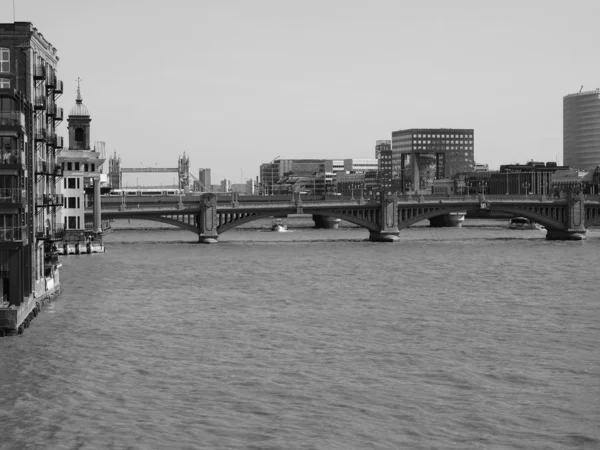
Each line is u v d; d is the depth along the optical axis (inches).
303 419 2623.0
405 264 7130.9
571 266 6943.9
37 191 4185.5
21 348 3393.2
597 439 2490.2
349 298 4963.1
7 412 2640.3
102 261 7165.4
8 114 3459.6
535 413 2699.3
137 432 2498.8
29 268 3826.3
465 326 4010.8
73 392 2842.0
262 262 7249.0
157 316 4217.5
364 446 2421.3
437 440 2472.9
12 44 3954.2
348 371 3147.1
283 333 3821.4
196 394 2847.0
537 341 3676.2
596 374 3125.0
